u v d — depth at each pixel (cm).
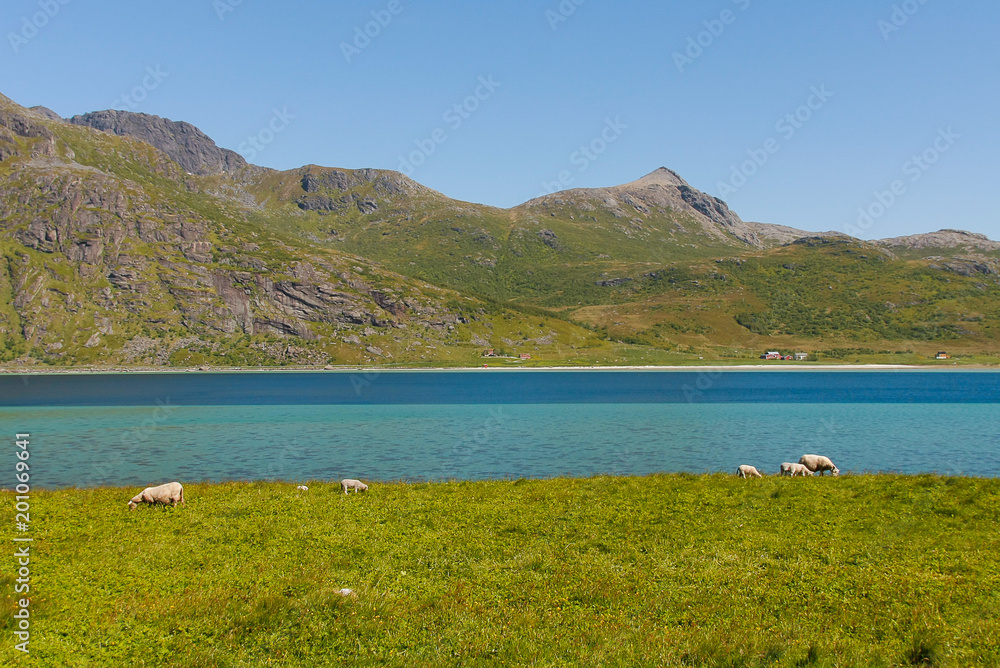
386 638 1539
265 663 1428
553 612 1684
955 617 1636
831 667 1384
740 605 1731
